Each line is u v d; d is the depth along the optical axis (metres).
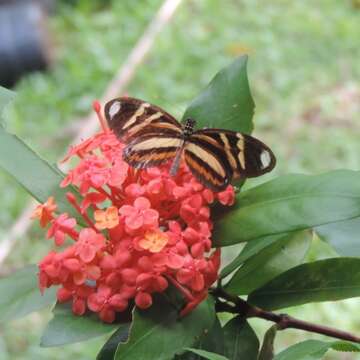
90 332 0.34
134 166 0.35
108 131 0.38
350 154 1.33
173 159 0.36
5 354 1.00
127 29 1.78
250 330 0.39
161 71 1.59
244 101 0.41
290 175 0.36
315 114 1.47
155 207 0.36
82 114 1.49
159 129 0.36
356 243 0.40
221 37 1.73
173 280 0.35
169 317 0.35
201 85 1.55
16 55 1.55
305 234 0.41
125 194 0.36
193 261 0.34
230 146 0.35
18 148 0.39
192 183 0.36
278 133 1.42
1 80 1.58
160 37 1.71
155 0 1.86
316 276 0.39
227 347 0.39
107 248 0.35
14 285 0.39
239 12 1.86
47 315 1.07
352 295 0.39
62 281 0.34
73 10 1.90
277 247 0.41
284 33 1.75
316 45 1.69
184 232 0.34
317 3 1.90
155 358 0.33
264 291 0.40
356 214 0.33
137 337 0.33
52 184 0.39
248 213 0.36
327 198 0.34
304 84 1.57
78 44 1.74
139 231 0.33
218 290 0.40
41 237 1.19
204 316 0.35
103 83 1.57
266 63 1.63
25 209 1.23
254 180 1.17
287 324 0.40
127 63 1.56
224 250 1.10
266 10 1.86
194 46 1.68
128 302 0.36
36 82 1.57
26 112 1.50
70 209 0.39
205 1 1.89
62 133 1.42
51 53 1.63
